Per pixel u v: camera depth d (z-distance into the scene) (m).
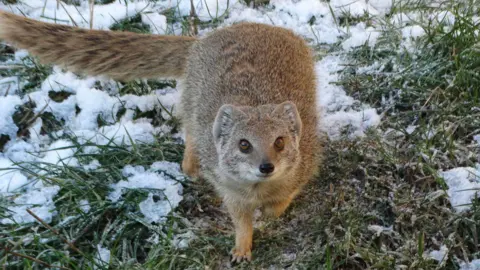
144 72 1.42
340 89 1.44
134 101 1.44
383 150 1.36
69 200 1.34
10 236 1.31
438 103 1.40
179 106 1.40
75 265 1.29
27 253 1.29
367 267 1.28
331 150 1.38
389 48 1.47
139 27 1.52
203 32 1.52
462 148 1.36
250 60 1.33
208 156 1.30
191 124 1.35
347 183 1.35
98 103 1.43
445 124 1.38
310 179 1.36
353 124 1.41
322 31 1.51
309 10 1.53
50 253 1.29
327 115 1.42
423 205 1.32
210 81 1.34
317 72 1.45
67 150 1.38
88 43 1.41
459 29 1.46
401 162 1.36
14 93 1.44
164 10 1.53
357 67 1.46
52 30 1.40
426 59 1.44
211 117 1.31
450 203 1.32
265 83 1.31
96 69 1.42
